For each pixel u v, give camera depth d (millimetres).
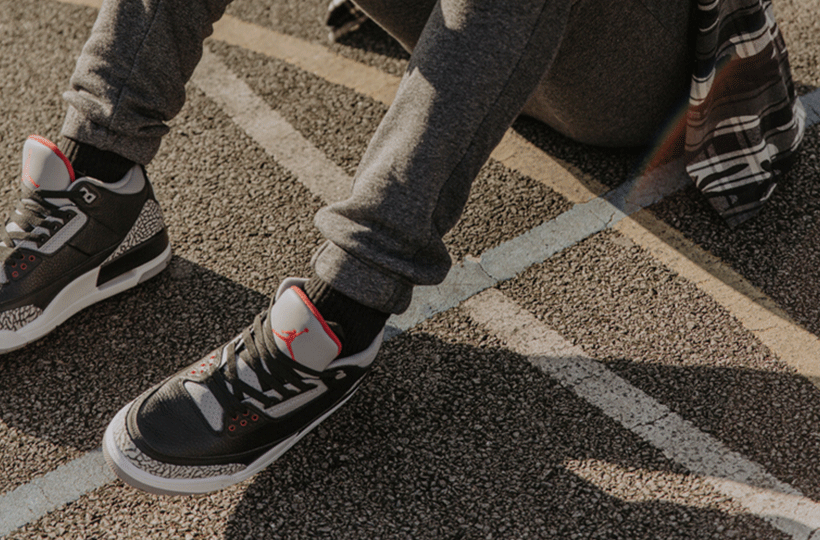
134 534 1330
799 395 1443
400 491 1361
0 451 1475
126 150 1501
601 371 1531
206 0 1414
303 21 2684
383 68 2434
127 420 1320
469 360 1578
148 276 1761
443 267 1251
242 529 1323
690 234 1786
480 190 1971
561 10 1124
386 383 1545
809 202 1799
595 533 1271
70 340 1668
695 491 1316
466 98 1114
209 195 2025
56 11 2787
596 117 1784
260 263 1828
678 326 1598
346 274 1215
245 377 1293
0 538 1337
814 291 1623
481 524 1302
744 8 1529
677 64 1650
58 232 1529
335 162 2105
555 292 1702
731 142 1702
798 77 2154
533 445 1413
